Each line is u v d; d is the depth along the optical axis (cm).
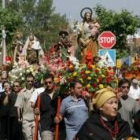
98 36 2342
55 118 1372
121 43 4922
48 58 2134
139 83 2094
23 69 2108
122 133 797
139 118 856
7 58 2591
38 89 1623
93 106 807
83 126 796
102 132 788
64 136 1495
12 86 2128
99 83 1647
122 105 1311
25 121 1739
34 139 1487
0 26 4731
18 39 3036
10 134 2002
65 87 1602
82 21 2473
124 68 2423
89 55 1684
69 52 2380
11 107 1981
